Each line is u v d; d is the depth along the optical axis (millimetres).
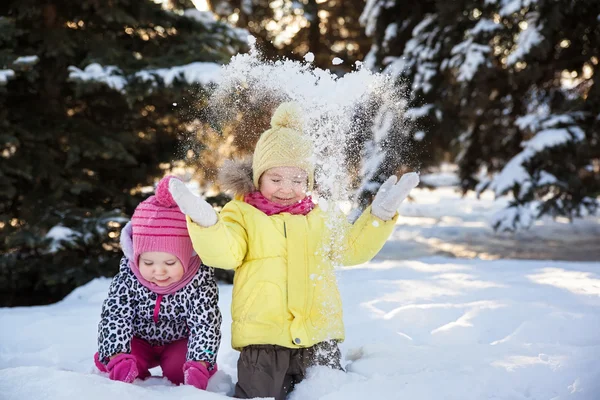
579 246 9211
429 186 9594
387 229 2490
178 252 2293
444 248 9117
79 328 3387
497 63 8336
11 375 2156
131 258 2350
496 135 9016
